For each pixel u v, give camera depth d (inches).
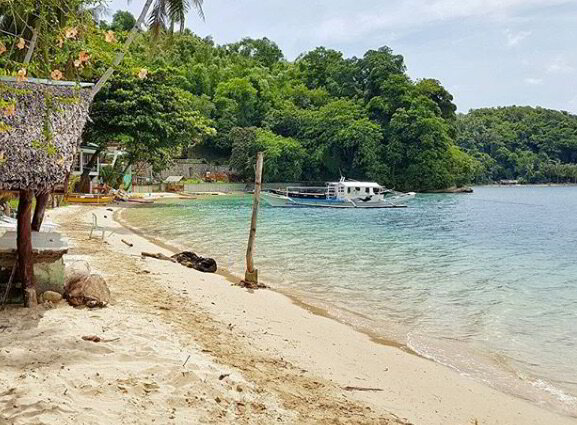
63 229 875.4
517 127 5438.0
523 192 3521.2
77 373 228.1
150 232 986.7
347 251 796.6
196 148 3314.5
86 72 476.4
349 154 3122.5
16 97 316.5
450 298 505.0
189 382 235.0
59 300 342.6
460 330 401.4
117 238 822.5
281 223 1219.2
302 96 3786.9
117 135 1428.4
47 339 268.1
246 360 291.6
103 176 2041.1
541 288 555.8
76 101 340.8
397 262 708.0
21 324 292.4
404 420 237.1
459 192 3164.4
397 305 474.6
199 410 209.5
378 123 3161.9
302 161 3115.2
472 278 608.1
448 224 1289.4
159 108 1475.1
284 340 346.3
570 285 573.6
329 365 306.5
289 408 230.8
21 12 412.8
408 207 1877.5
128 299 398.3
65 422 182.1
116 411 197.3
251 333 352.8
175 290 459.8
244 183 2935.5
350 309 456.4
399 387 282.2
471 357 341.1
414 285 562.3
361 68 3754.9
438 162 2984.7
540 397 280.7
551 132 5201.8
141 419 194.1
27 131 307.4
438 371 312.3
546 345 368.5
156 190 2447.1
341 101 3348.9
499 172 4933.6
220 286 507.2
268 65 4758.9
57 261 344.8
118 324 316.5
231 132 3189.0
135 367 244.2
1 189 300.0
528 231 1155.9
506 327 410.9
